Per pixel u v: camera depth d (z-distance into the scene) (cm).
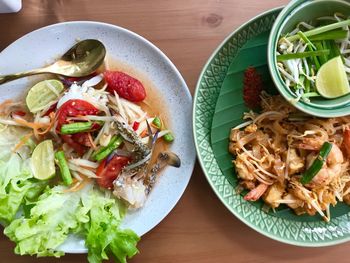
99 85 34
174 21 34
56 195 32
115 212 32
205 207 33
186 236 33
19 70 33
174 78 33
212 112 32
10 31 34
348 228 32
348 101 29
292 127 32
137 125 33
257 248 33
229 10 33
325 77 30
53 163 32
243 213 32
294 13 29
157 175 33
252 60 32
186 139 33
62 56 33
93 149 33
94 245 30
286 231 32
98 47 33
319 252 33
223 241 33
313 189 32
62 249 31
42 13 34
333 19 31
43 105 33
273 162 32
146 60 33
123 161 33
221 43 31
